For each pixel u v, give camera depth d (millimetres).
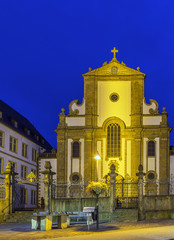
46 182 33312
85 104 63469
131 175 60844
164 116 61906
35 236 21172
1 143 53969
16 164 58781
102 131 62406
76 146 62656
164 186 59500
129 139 62094
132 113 62562
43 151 73250
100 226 25516
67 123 63188
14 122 61719
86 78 63969
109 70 63719
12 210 35156
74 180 61562
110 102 63156
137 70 63312
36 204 65062
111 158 61688
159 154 61094
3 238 20719
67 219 27250
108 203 32344
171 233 19922
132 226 24719
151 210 31078
